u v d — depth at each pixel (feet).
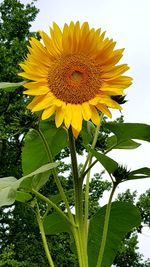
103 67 2.17
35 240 12.42
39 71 2.15
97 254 2.61
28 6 14.84
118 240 2.60
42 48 2.17
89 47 2.18
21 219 12.91
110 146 2.57
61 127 2.48
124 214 2.55
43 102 2.11
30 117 2.28
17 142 13.21
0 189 2.09
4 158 13.57
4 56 12.95
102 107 2.12
